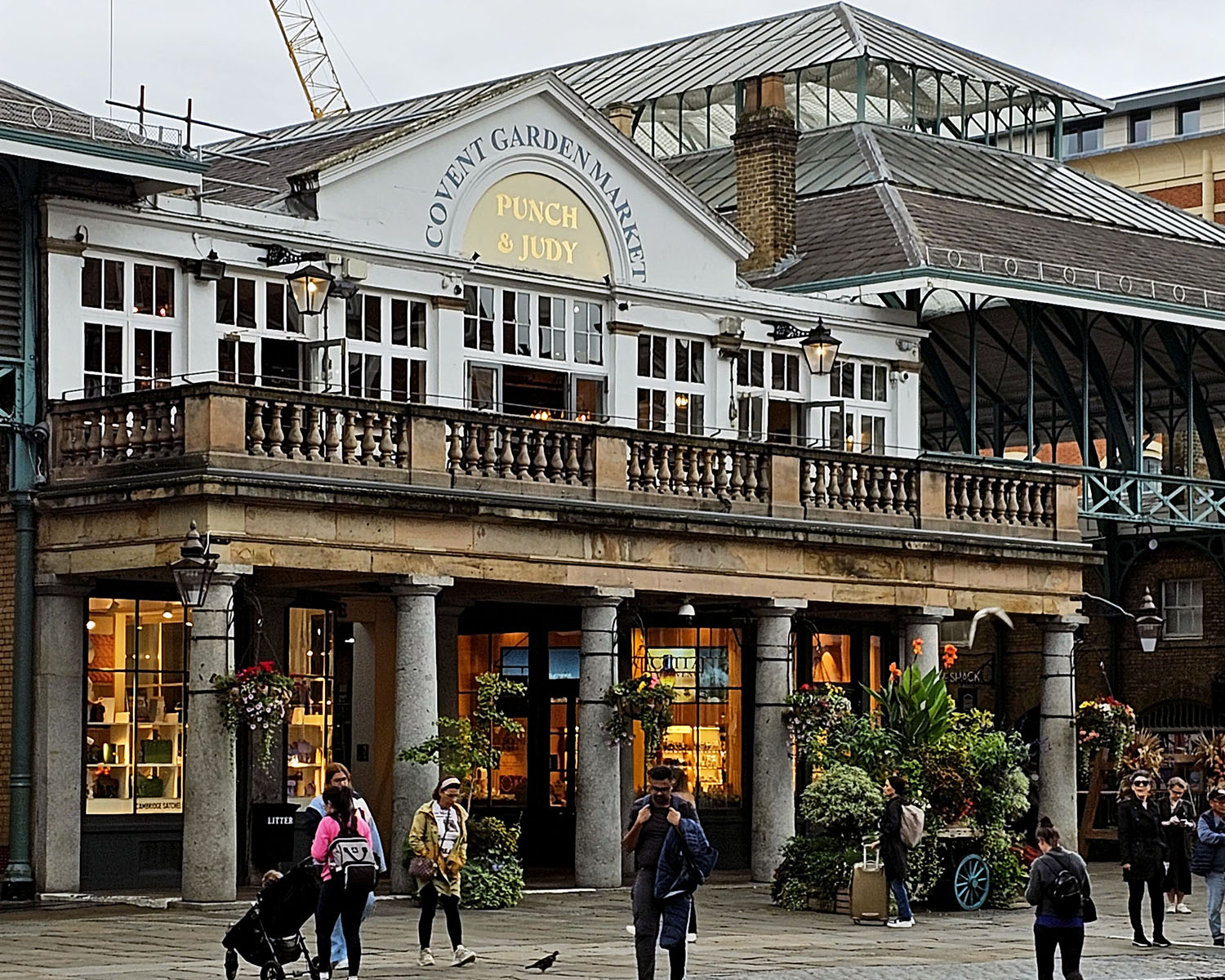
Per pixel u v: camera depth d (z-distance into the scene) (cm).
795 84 4084
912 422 3372
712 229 3141
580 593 2675
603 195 3014
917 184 3634
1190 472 3697
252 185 2841
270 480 2364
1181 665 4081
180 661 2620
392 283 2794
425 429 2530
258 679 2325
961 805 2561
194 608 2331
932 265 3256
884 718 2977
